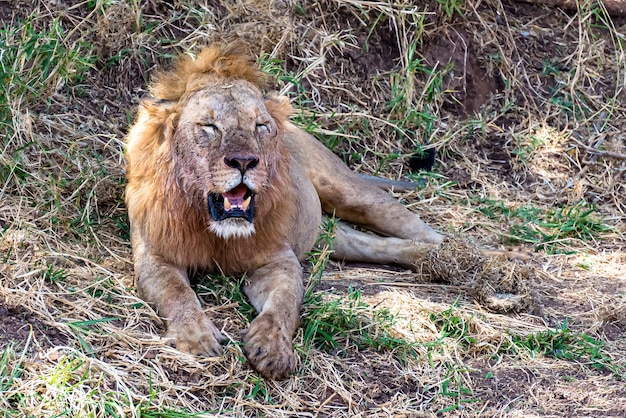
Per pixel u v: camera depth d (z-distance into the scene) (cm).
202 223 888
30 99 1116
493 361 895
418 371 855
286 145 1045
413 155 1323
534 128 1417
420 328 916
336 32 1380
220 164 841
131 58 1245
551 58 1509
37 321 800
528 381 865
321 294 932
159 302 853
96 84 1209
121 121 1180
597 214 1310
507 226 1230
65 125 1120
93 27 1244
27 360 744
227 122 855
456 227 1212
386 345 873
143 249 905
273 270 914
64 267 900
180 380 775
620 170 1386
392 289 1005
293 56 1331
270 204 902
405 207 1150
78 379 739
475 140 1388
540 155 1384
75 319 818
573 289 1067
